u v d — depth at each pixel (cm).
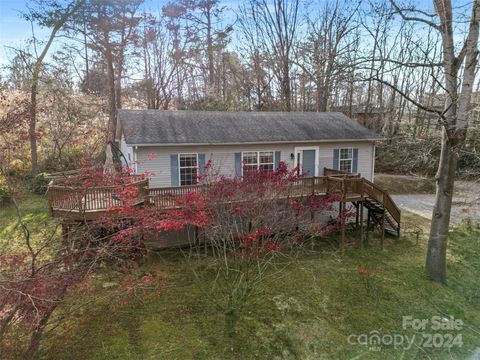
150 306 815
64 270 624
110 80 2142
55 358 623
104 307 786
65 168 1730
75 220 882
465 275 1061
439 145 1294
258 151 1316
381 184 2275
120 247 720
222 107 2430
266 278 943
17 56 1794
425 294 926
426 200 2023
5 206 1485
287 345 699
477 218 1600
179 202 863
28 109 883
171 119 1320
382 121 2272
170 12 2552
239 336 716
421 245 1290
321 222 1415
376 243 1305
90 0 1862
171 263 1073
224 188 897
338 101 2973
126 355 645
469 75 901
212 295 858
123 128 1187
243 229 915
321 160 1426
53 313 741
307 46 2386
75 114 2045
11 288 518
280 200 1043
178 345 680
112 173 964
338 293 909
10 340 615
